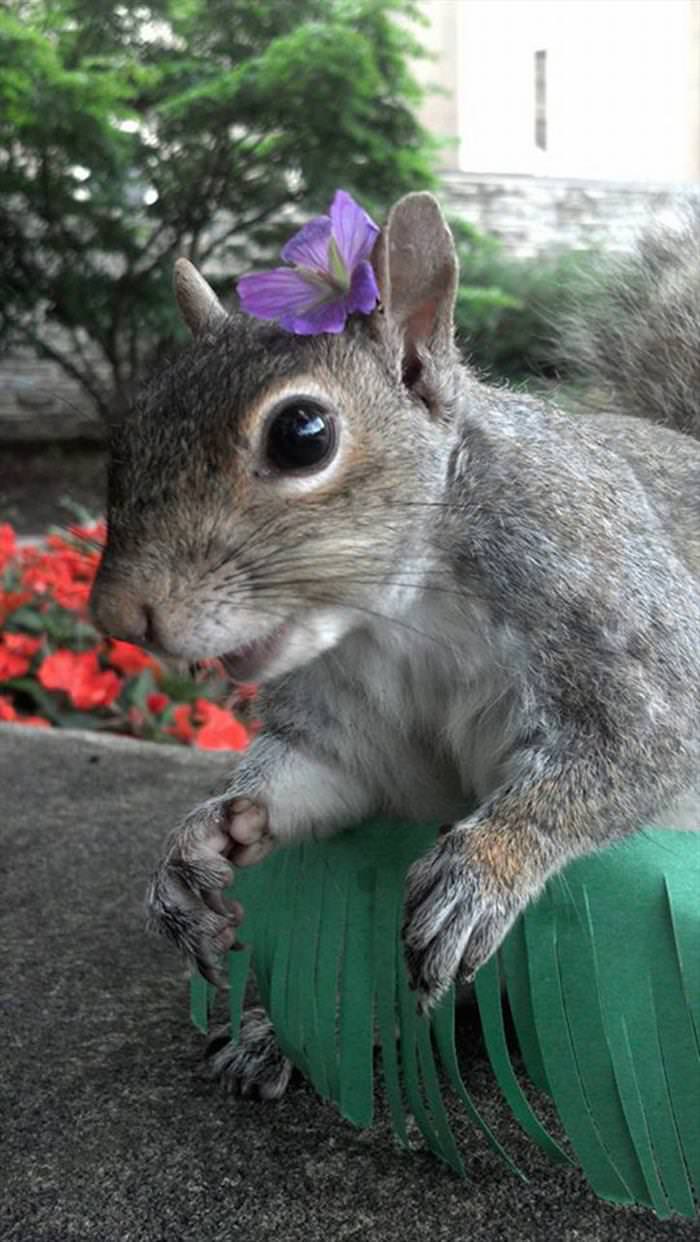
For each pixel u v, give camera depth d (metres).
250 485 0.35
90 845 0.53
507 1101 0.38
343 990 0.38
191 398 0.35
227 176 1.69
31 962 0.46
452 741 0.39
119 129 1.60
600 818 0.37
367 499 0.36
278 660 0.36
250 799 0.39
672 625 0.39
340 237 0.36
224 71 1.68
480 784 0.40
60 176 1.62
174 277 0.39
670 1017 0.36
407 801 0.41
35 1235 0.36
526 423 0.39
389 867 0.39
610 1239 0.36
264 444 0.35
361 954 0.38
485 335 1.63
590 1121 0.36
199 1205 0.37
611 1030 0.36
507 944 0.37
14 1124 0.39
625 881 0.37
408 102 1.74
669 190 0.59
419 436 0.37
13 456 1.77
